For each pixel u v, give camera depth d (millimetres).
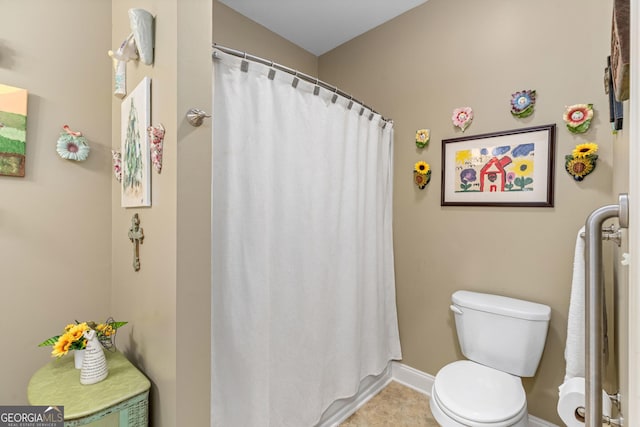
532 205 1582
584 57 1442
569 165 1463
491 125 1717
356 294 1773
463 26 1814
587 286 622
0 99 1187
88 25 1417
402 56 2090
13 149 1219
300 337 1484
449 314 1894
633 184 387
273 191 1358
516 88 1631
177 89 944
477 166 1761
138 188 1170
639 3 353
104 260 1480
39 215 1296
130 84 1287
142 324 1188
